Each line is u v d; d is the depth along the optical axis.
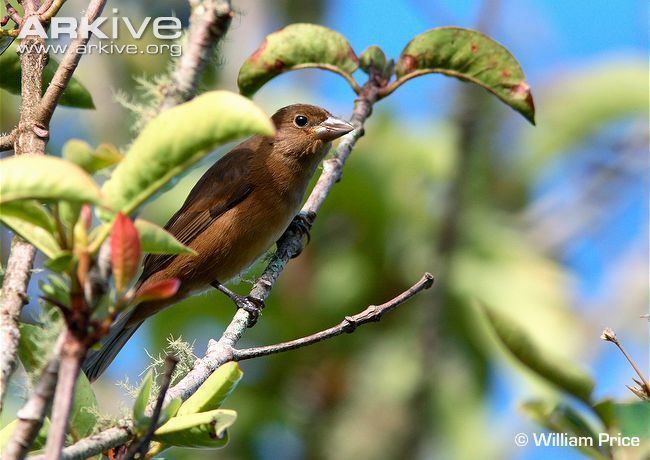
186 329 12.36
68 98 6.86
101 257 3.39
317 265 12.47
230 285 12.16
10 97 10.37
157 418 4.02
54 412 3.13
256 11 13.73
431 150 12.56
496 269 12.56
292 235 9.42
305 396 12.27
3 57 6.68
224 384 4.74
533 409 5.93
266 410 12.16
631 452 5.65
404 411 11.98
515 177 14.24
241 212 9.32
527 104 7.96
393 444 11.90
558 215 14.70
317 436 12.14
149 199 3.61
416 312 12.26
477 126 12.64
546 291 12.39
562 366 5.83
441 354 12.12
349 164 12.45
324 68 8.31
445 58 8.09
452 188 12.41
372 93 8.43
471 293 12.16
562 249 14.52
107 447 4.21
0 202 3.28
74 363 3.23
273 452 12.18
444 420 11.99
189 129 3.47
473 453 11.80
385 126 12.77
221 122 3.45
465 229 12.59
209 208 9.37
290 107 9.78
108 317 3.34
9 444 3.19
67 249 3.44
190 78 3.94
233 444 11.96
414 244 12.34
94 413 4.66
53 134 11.98
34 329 4.45
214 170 9.66
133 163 3.54
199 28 3.98
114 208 3.54
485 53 8.02
